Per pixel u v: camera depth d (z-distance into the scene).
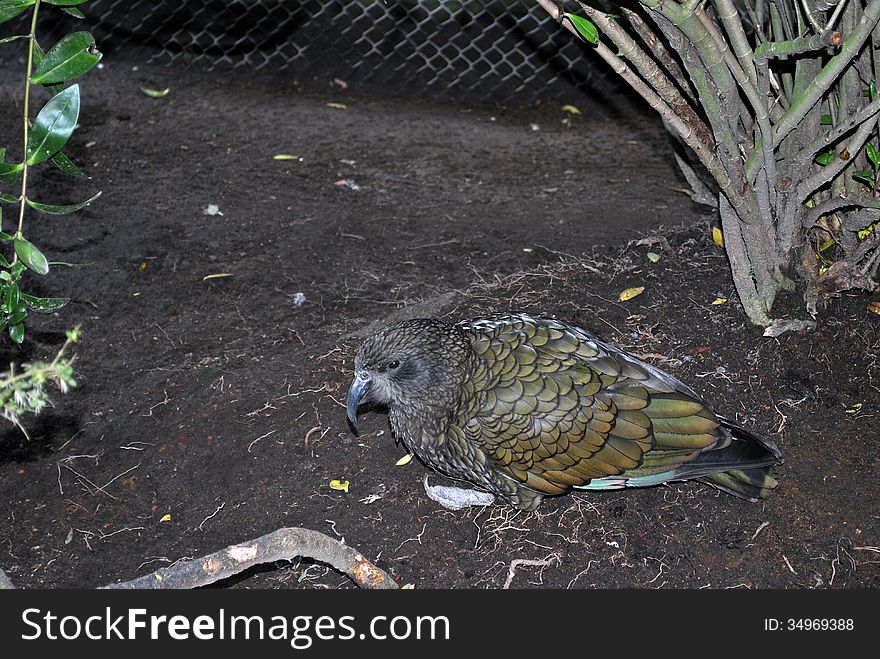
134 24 2.48
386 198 1.87
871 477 1.18
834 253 1.38
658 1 1.00
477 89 2.38
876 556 1.11
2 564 1.21
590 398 1.12
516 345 1.15
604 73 2.38
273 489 1.25
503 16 2.54
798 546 1.13
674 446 1.11
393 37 2.51
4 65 2.33
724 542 1.14
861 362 1.30
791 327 1.31
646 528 1.16
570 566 1.14
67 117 0.78
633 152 2.09
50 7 2.42
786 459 1.21
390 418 1.21
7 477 1.32
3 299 0.82
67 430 1.38
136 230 1.76
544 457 1.13
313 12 2.57
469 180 1.95
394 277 1.61
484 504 1.21
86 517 1.26
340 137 2.13
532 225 1.74
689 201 1.83
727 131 1.14
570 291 1.47
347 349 1.43
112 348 1.51
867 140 1.32
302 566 1.17
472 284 1.55
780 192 1.26
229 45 2.46
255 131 2.14
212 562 0.95
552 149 2.11
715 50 1.06
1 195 0.80
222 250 1.71
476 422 1.13
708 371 1.30
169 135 2.11
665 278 1.46
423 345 1.14
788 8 1.24
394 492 1.23
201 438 1.33
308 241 1.72
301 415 1.33
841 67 1.10
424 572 1.14
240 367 1.44
